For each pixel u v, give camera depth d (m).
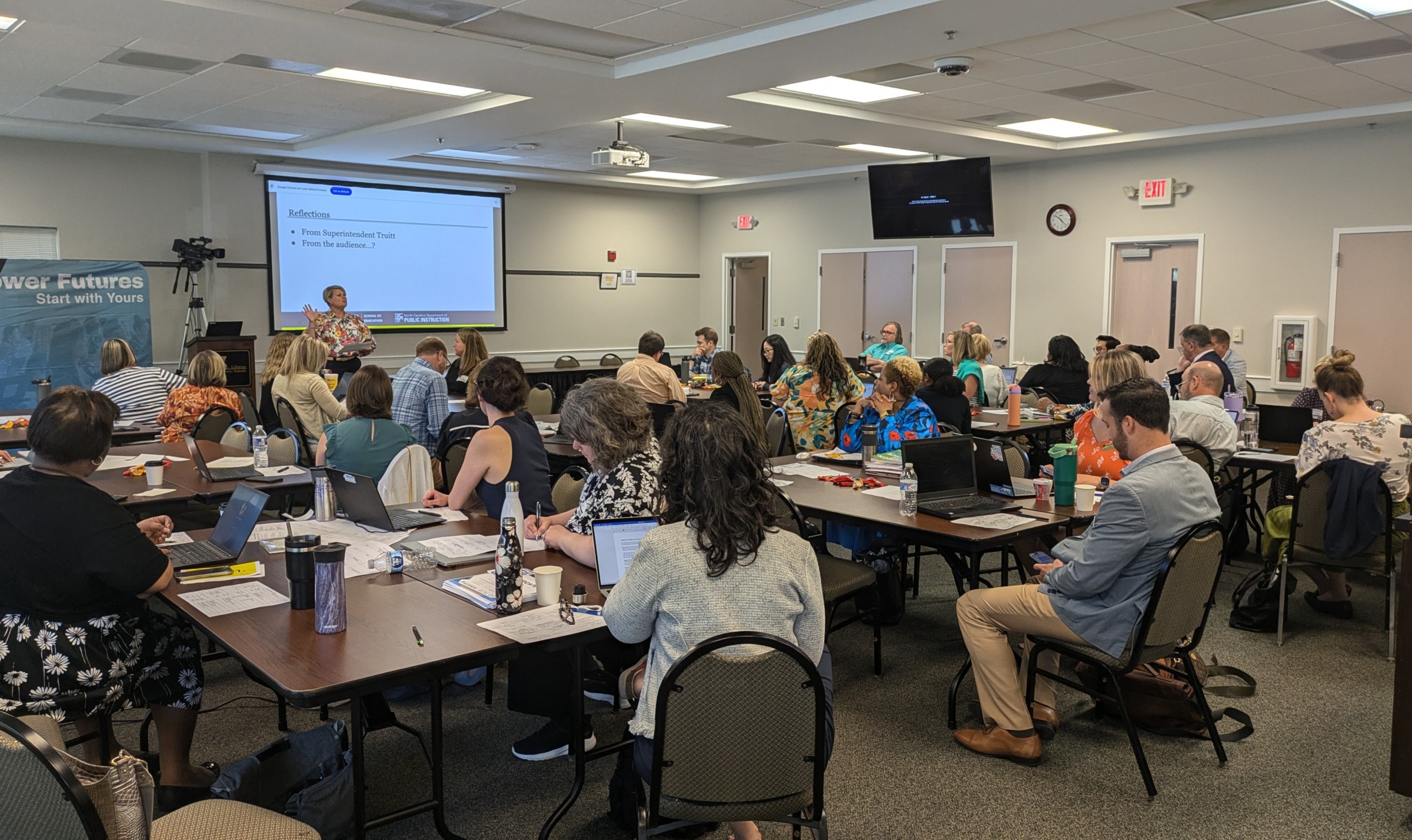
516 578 2.38
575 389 2.87
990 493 3.83
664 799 1.94
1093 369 4.05
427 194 11.16
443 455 4.89
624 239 13.03
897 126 8.18
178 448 5.05
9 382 8.45
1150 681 3.26
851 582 3.56
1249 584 4.39
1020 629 2.99
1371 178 8.09
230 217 9.81
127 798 1.62
